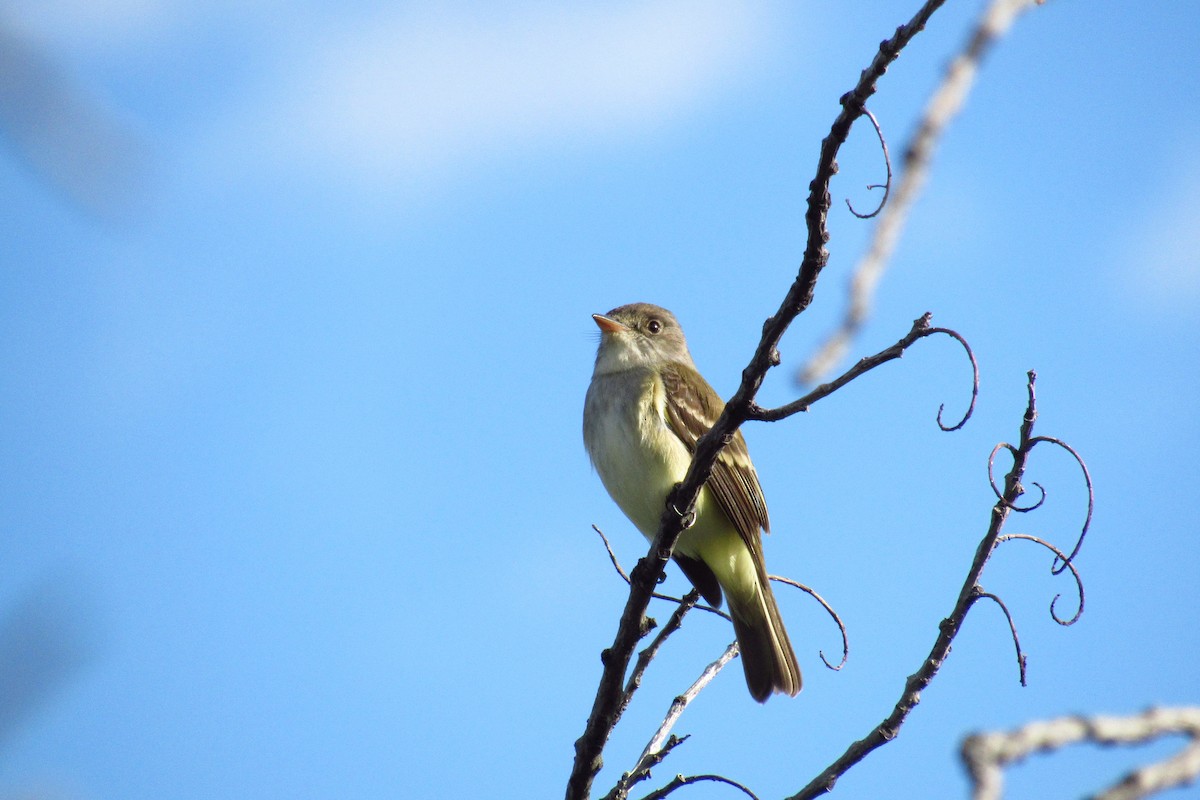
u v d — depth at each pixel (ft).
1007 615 23.17
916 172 17.62
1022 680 22.68
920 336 23.16
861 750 23.79
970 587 23.61
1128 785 11.61
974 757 11.69
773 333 24.48
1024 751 11.80
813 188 22.29
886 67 20.20
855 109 20.77
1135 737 12.02
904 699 23.61
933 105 17.10
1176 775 11.65
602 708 27.94
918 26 19.66
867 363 23.61
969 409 22.72
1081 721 12.06
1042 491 23.80
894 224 17.93
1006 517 23.72
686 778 25.85
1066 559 23.48
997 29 16.46
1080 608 23.24
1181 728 12.12
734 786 25.44
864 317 18.39
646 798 25.89
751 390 25.61
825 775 23.93
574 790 27.94
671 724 27.40
